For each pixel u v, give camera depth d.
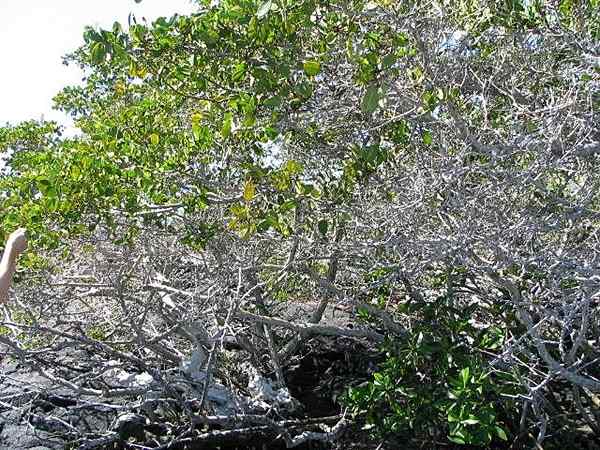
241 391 6.27
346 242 5.23
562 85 5.20
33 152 6.53
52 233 5.04
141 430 5.71
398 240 4.63
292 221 5.64
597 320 5.49
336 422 5.93
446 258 5.05
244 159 5.35
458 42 4.86
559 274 4.67
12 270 3.45
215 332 5.71
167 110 5.65
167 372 6.22
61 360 6.68
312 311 7.91
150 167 5.31
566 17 4.98
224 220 5.66
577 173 4.79
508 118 4.96
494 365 5.35
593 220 5.02
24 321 6.41
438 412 5.07
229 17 4.06
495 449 5.53
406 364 5.23
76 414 6.09
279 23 4.10
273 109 4.54
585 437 5.49
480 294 6.00
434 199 4.68
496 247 4.43
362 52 4.22
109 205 5.17
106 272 5.80
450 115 4.75
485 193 4.61
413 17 4.42
